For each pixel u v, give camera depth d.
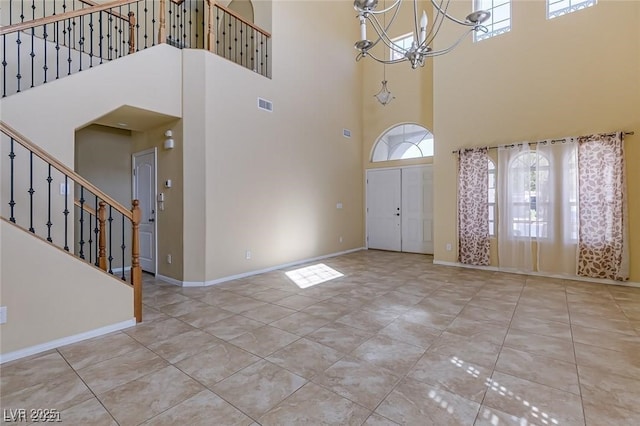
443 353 2.24
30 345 2.25
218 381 1.91
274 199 5.02
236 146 4.42
